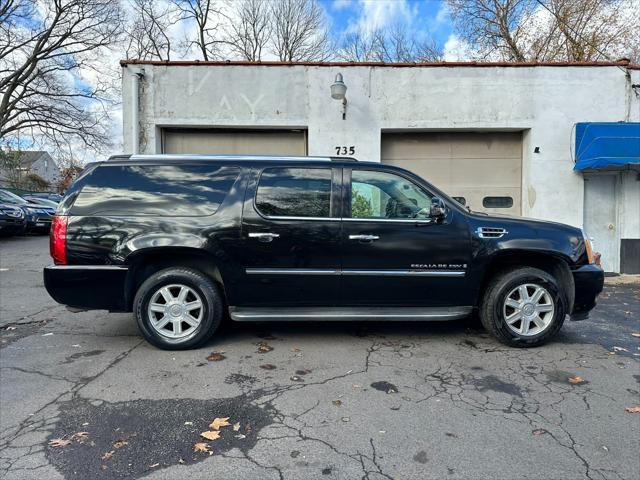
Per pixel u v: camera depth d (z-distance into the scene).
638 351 4.43
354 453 2.61
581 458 2.56
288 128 8.94
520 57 17.92
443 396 3.37
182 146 9.02
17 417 3.01
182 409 3.14
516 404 3.24
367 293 4.39
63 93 27.67
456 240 4.35
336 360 4.11
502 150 9.30
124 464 2.48
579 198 8.95
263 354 4.26
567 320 5.61
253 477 2.38
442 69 8.77
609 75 8.84
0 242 15.41
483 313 4.54
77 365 3.97
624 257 9.11
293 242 4.30
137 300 4.26
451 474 2.41
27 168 48.81
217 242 4.24
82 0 26.12
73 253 4.18
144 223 4.21
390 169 4.50
